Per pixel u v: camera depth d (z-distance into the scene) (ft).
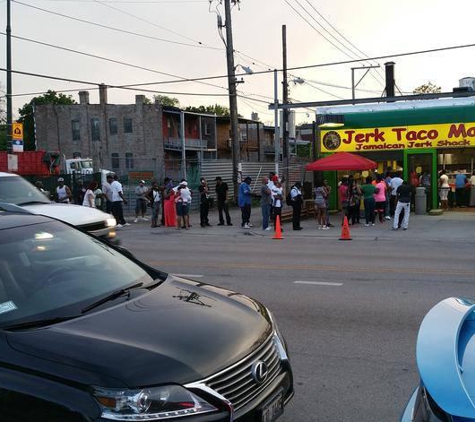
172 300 12.16
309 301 25.53
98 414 8.56
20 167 98.99
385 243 48.49
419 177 74.43
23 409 8.85
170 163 166.81
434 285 28.89
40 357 9.32
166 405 8.91
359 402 14.40
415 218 66.64
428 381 7.27
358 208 62.95
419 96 72.02
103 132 169.68
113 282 13.03
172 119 172.24
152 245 48.78
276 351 11.73
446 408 6.85
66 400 8.68
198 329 10.74
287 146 114.83
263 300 25.90
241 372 10.20
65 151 173.37
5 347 9.59
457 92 71.51
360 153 76.54
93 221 30.66
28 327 10.49
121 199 67.00
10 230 13.47
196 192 93.50
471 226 58.13
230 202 94.94
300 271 33.83
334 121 74.95
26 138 225.15
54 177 84.89
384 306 24.31
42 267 12.69
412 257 39.47
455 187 76.23
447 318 8.54
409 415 8.31
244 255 41.50
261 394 10.61
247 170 110.83
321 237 53.67
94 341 9.81
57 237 14.07
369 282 29.89
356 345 18.97
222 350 10.21
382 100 73.26
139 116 166.20
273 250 44.29
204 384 9.39
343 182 63.21
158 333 10.36
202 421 9.13
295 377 16.19
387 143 74.95
